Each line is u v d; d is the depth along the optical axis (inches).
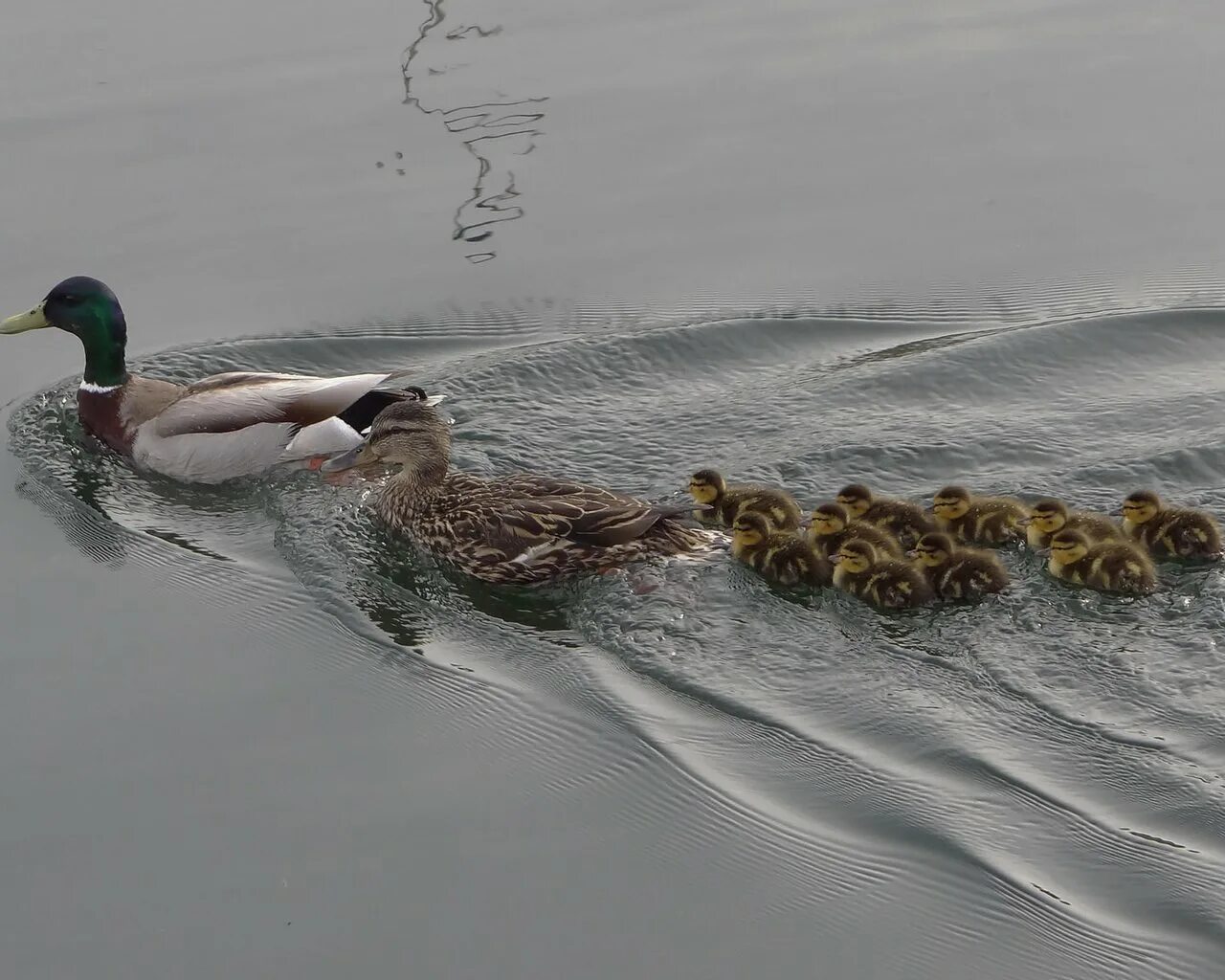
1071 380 569.6
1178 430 529.0
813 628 432.8
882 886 346.3
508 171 708.7
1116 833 351.9
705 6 859.4
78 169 711.1
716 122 742.5
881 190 692.1
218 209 688.4
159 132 738.2
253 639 449.7
